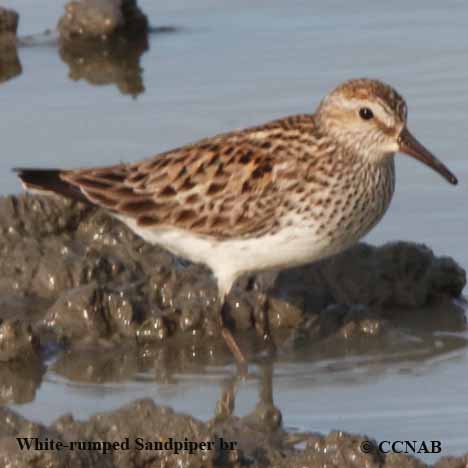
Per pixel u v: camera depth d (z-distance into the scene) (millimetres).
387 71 23969
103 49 26500
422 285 18094
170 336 17156
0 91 24422
